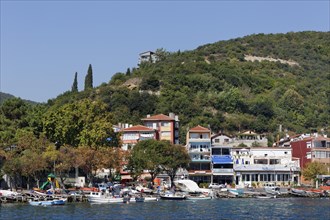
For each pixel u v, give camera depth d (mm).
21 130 175625
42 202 144625
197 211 133000
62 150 165500
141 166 181625
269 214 127562
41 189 161000
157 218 118500
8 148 169000
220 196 180375
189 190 177000
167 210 134875
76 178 183625
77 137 180625
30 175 164375
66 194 156875
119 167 179000
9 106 191000
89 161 165875
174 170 188625
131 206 144875
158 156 182750
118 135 190875
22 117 188875
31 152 162500
